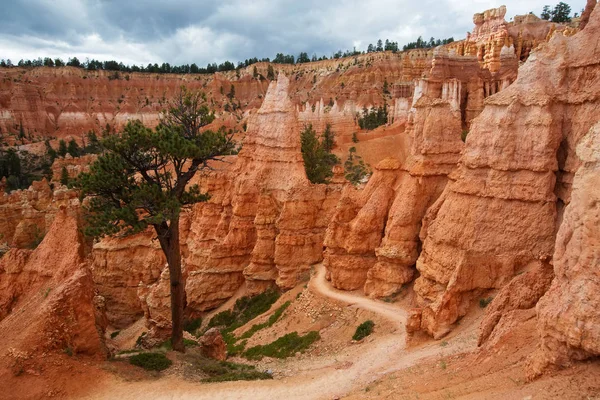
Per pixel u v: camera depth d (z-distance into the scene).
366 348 30.34
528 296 21.14
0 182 112.56
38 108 181.00
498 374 16.95
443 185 37.53
